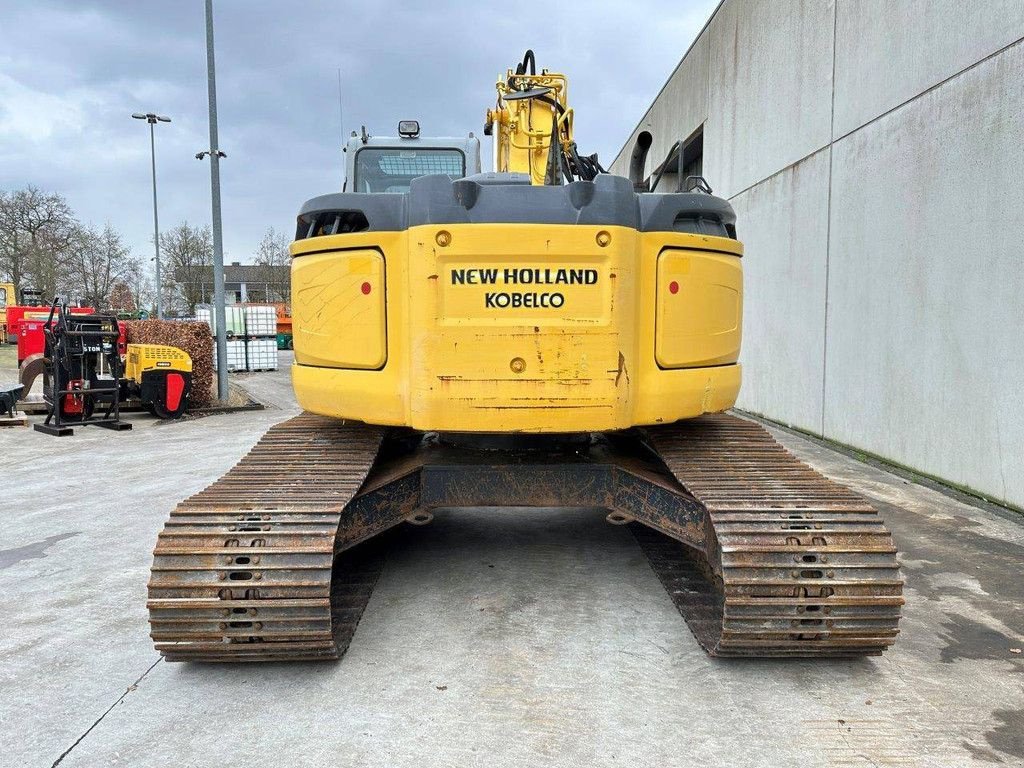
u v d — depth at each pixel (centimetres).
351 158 555
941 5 600
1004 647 329
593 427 315
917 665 312
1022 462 520
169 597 278
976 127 559
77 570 432
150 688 294
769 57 953
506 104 598
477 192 309
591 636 338
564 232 306
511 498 367
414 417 320
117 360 1028
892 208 673
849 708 278
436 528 511
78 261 4294
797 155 870
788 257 898
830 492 322
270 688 293
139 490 631
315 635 284
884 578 281
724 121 1135
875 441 704
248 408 1226
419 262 310
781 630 284
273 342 2245
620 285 311
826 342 800
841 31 762
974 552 452
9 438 928
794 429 882
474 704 280
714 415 472
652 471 375
